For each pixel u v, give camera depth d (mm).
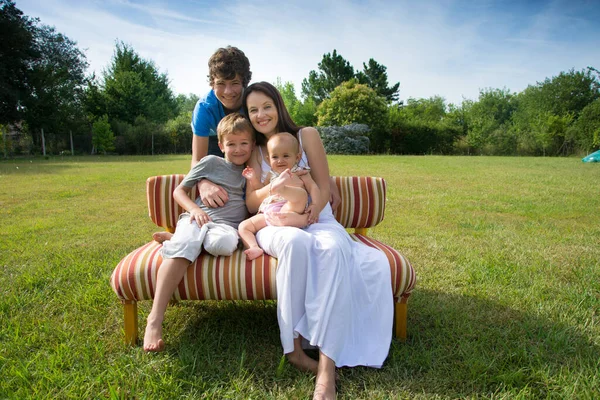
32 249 4047
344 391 1881
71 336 2340
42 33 27484
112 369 1990
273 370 2043
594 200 6945
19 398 1765
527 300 2852
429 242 4344
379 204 2959
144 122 29125
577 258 3818
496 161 17812
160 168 13422
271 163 2553
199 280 2133
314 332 1914
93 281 3156
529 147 29594
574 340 2311
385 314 2082
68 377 1934
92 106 30969
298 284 2016
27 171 12102
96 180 9711
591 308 2734
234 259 2203
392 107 32188
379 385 1911
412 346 2262
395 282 2189
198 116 3057
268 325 2537
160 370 2002
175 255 2096
